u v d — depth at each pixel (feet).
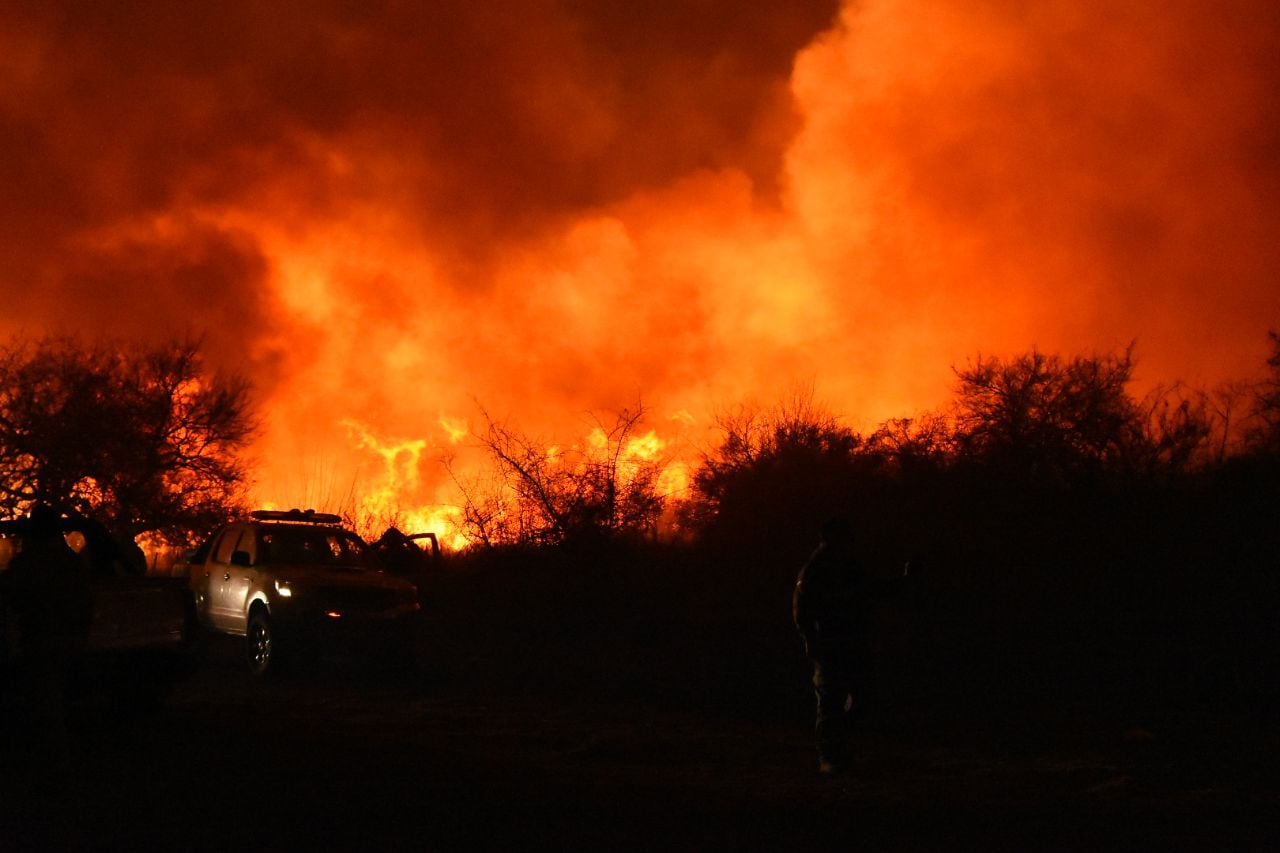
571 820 25.31
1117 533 54.65
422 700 43.70
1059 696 42.01
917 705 40.68
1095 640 50.90
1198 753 32.94
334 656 58.23
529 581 59.57
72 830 23.98
